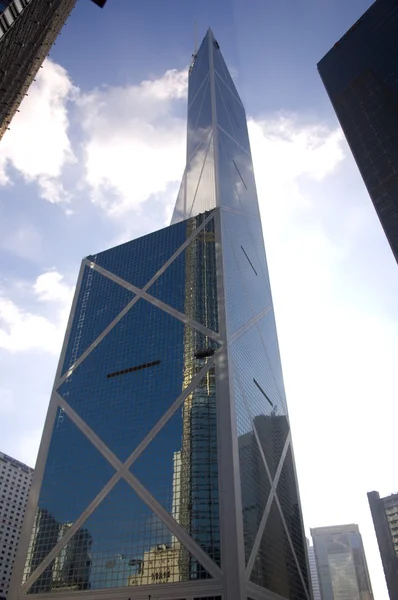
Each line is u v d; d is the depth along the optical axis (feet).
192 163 485.15
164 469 238.48
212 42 613.11
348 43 476.95
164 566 207.41
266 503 250.57
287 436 336.08
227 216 377.91
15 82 155.33
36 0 159.53
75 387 311.47
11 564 552.82
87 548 231.91
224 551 199.72
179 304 314.76
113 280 367.25
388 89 410.93
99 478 254.47
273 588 219.61
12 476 596.70
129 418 271.49
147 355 298.35
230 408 244.63
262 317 366.22
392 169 382.22
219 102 520.83
